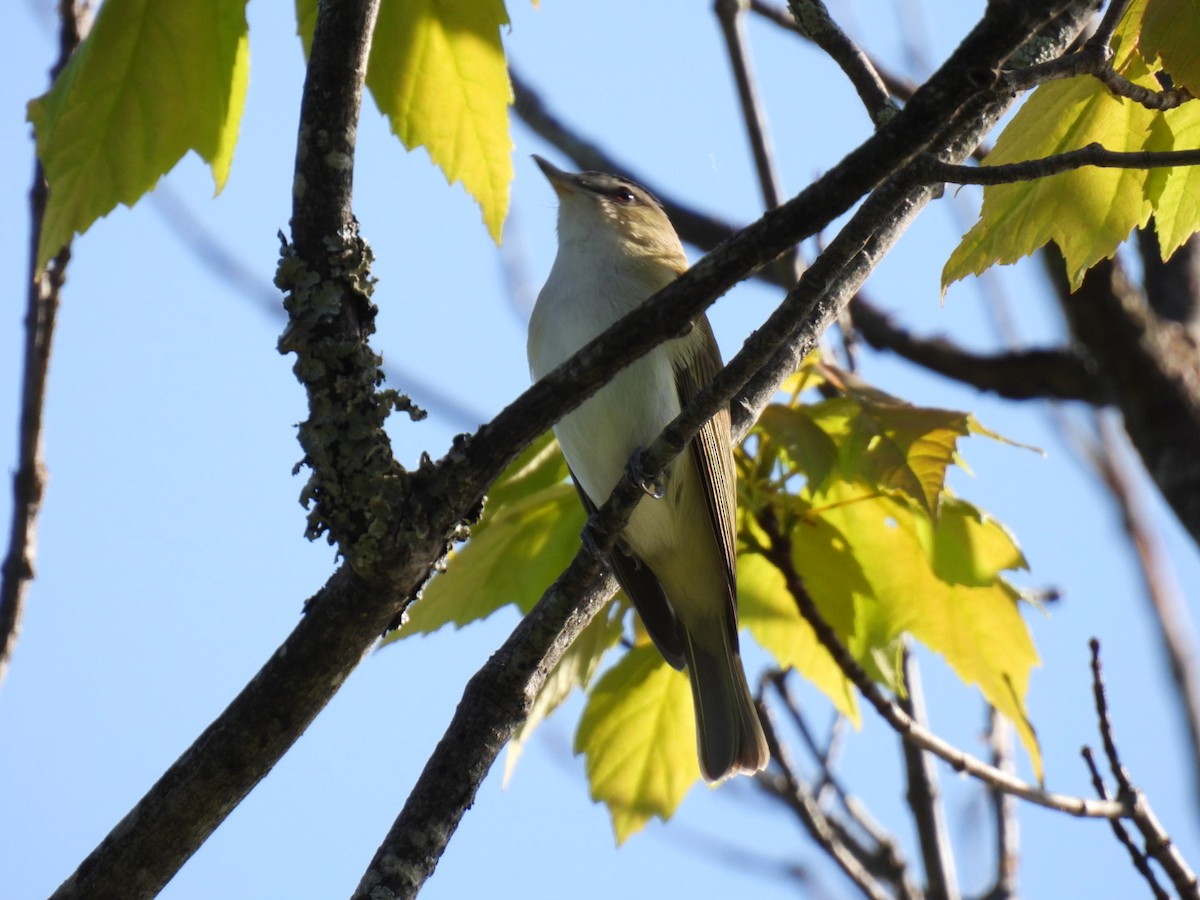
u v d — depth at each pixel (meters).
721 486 7.79
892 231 7.56
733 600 7.98
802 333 7.48
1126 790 7.65
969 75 4.35
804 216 4.64
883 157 4.50
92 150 6.42
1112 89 4.91
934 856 8.77
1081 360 11.26
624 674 8.69
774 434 7.47
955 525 8.19
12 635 7.12
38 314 7.34
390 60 6.60
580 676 8.06
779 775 10.17
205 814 5.29
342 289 5.25
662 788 8.59
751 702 8.66
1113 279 9.98
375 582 5.14
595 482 8.52
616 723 8.64
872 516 8.40
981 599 8.29
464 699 5.90
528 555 8.30
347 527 5.09
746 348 5.22
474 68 6.62
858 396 7.76
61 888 5.30
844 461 7.33
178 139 6.48
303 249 5.28
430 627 8.11
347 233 5.30
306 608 5.27
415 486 5.13
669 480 8.55
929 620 8.38
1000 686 8.30
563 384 5.05
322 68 5.17
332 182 5.23
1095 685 7.74
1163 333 10.01
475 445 5.11
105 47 6.27
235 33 6.38
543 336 9.28
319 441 5.13
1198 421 9.62
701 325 9.09
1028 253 6.39
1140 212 6.29
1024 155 6.21
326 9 5.16
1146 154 4.58
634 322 4.93
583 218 9.48
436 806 5.61
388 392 5.20
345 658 5.25
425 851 5.52
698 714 8.59
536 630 5.89
